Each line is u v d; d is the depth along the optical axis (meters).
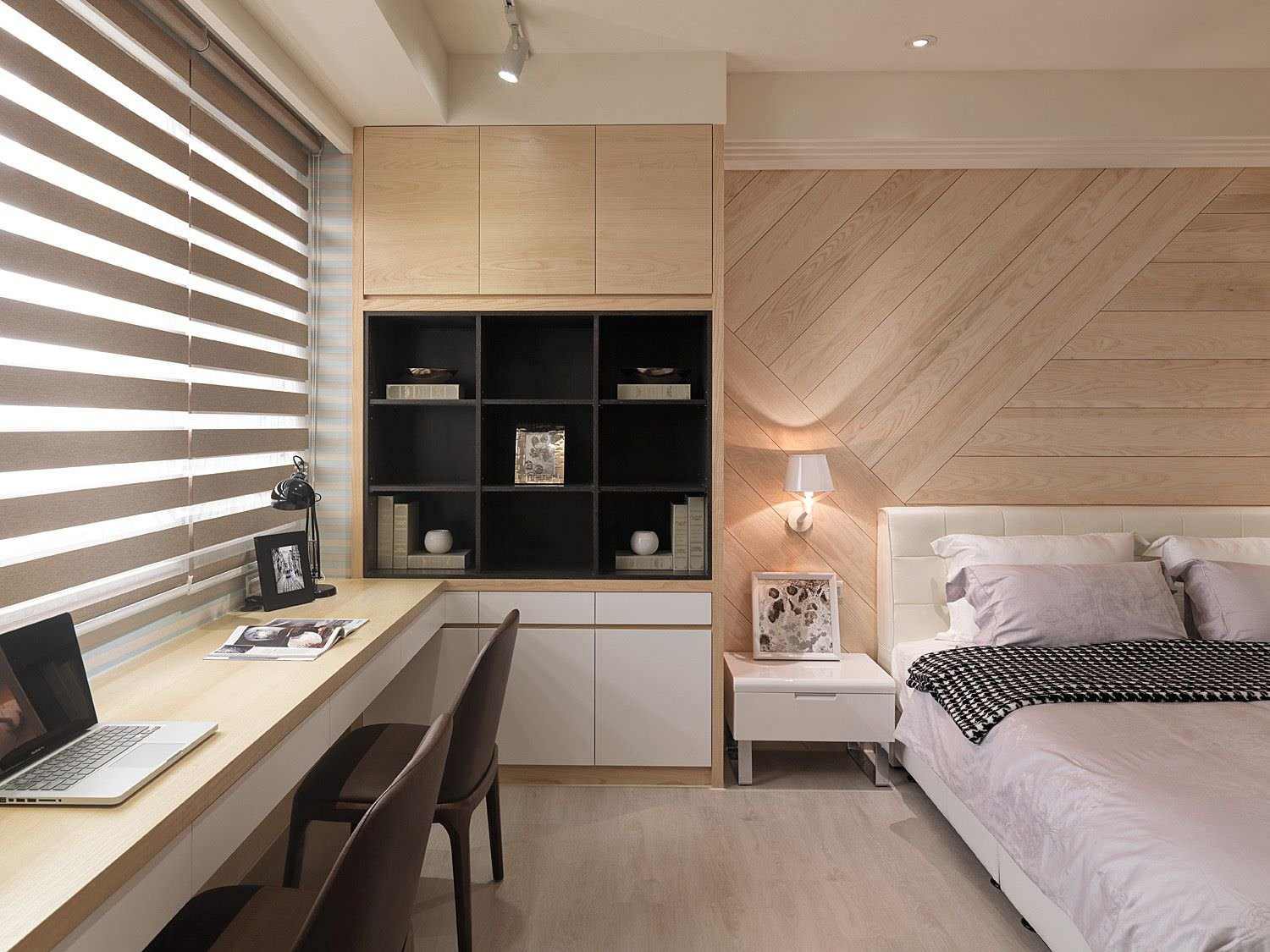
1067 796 1.92
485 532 3.30
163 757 1.39
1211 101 3.26
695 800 3.02
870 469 3.58
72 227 1.79
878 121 3.28
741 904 2.32
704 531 3.22
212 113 2.42
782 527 3.58
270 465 2.86
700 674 3.12
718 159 3.06
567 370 3.46
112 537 1.98
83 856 1.10
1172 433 3.59
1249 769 1.90
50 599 1.79
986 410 3.58
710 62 3.07
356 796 1.89
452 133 3.07
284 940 1.32
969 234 3.56
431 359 3.45
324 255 3.13
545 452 3.27
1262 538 3.40
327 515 3.15
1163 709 2.33
